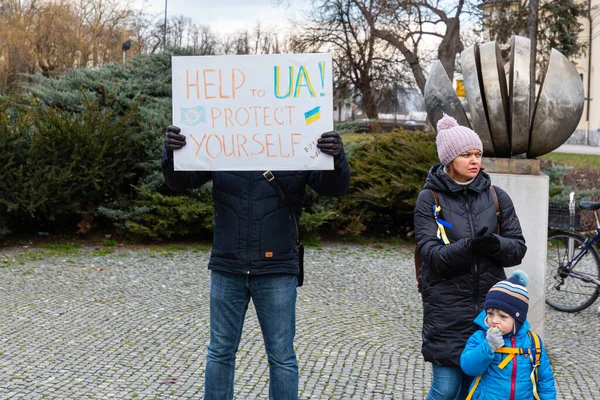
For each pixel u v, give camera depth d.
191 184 3.78
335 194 3.66
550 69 5.16
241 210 3.57
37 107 10.05
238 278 3.59
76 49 35.12
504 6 28.77
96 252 9.41
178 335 5.86
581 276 6.82
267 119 3.54
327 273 8.51
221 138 3.58
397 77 33.28
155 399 4.46
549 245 8.19
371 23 29.61
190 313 6.55
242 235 3.56
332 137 3.48
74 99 11.09
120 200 10.25
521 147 5.27
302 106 3.54
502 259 3.38
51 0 34.38
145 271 8.36
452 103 5.26
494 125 5.23
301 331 6.01
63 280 7.79
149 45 43.16
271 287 3.58
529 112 5.23
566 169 12.24
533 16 23.98
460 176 3.53
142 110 10.52
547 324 6.53
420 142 10.68
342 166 3.56
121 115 11.06
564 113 5.09
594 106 40.41
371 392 4.65
